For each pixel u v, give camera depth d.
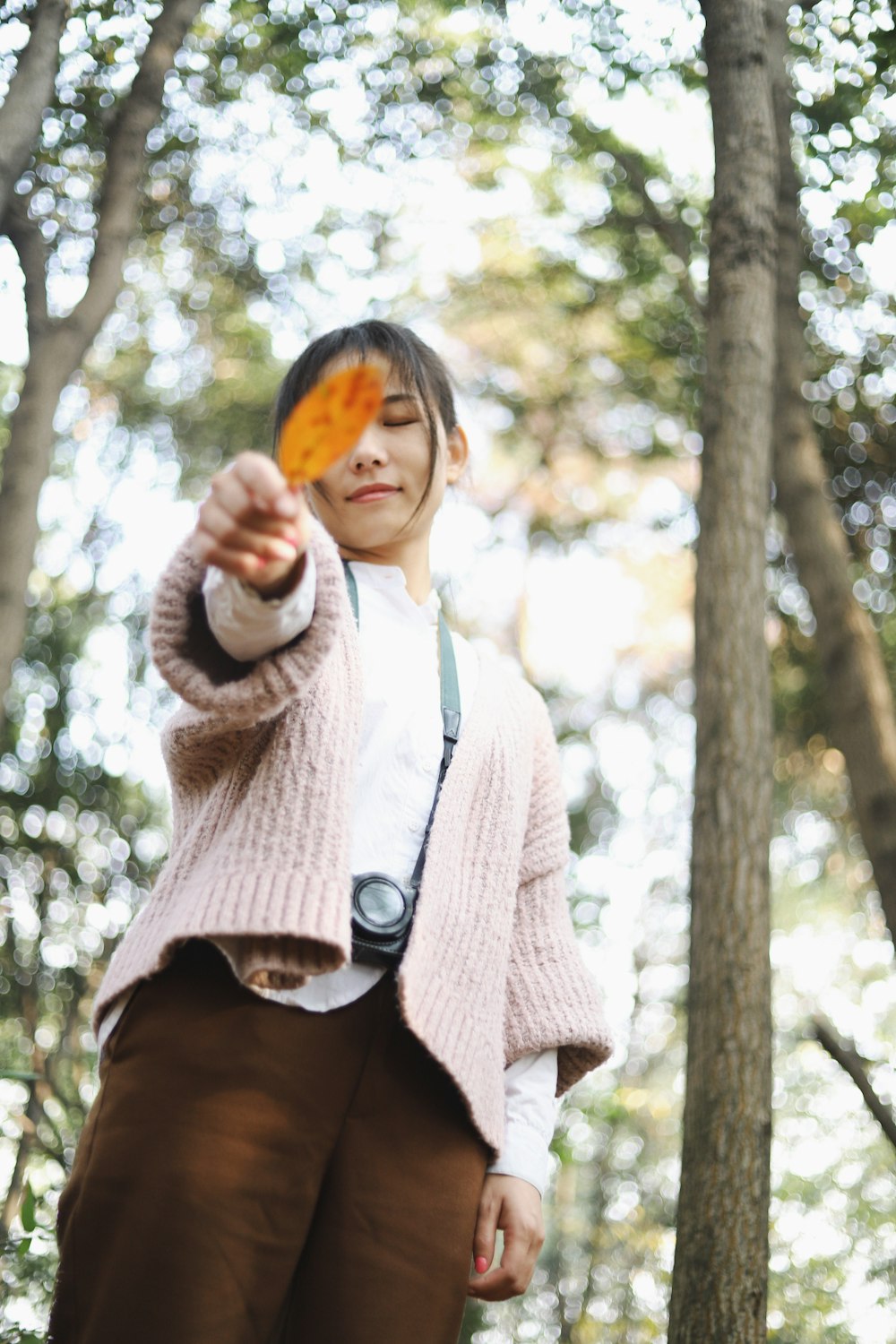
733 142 4.13
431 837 1.57
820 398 6.14
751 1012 3.21
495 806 1.69
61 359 4.58
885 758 4.73
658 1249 9.18
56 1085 4.62
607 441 8.69
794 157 5.56
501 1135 1.58
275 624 1.29
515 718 1.83
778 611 6.58
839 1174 8.28
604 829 9.41
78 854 6.12
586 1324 9.20
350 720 1.51
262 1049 1.41
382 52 5.92
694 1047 3.23
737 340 3.92
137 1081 1.39
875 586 6.18
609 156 6.72
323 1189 1.46
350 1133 1.46
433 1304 1.46
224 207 6.27
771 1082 3.20
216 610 1.31
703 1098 3.14
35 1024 5.37
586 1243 9.59
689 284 6.83
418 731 1.64
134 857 6.16
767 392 3.90
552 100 6.24
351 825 1.44
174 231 6.49
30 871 5.95
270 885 1.35
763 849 3.42
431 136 6.29
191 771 1.51
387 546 1.79
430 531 1.85
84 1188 1.38
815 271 5.93
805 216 5.74
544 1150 1.68
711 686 3.58
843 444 6.14
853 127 5.45
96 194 5.19
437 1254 1.47
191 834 1.47
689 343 7.38
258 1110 1.39
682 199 6.88
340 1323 1.42
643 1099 9.19
